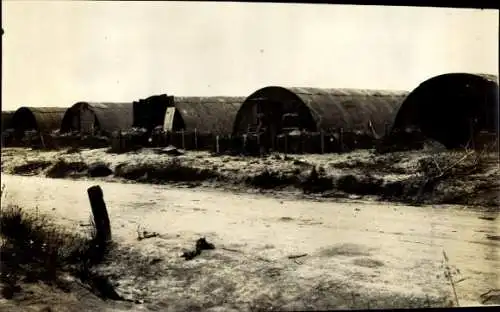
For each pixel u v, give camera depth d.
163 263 7.53
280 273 6.87
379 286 6.24
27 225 8.40
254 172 16.31
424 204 11.58
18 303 5.66
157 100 29.09
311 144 20.73
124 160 21.95
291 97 24.22
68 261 7.51
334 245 8.09
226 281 6.71
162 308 6.02
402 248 7.79
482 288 6.06
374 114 25.27
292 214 10.84
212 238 8.80
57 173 21.50
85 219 10.91
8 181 19.20
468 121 17.52
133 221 10.50
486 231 8.70
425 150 17.17
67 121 35.44
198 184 16.61
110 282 6.86
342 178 14.05
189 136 25.33
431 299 5.79
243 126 25.42
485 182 11.99
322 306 5.79
